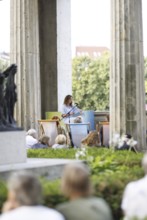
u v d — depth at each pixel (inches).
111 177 557.3
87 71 3735.2
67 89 1525.6
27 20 1289.4
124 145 895.7
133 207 433.4
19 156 684.7
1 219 368.8
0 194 481.7
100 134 1199.6
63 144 989.2
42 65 1501.0
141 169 645.3
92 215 378.3
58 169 668.7
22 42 1290.6
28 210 361.4
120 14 1133.7
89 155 757.9
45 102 1503.4
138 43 1141.7
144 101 1152.8
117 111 1136.2
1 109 687.7
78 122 1238.9
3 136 673.0
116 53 1140.5
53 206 470.9
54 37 1508.4
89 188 386.3
